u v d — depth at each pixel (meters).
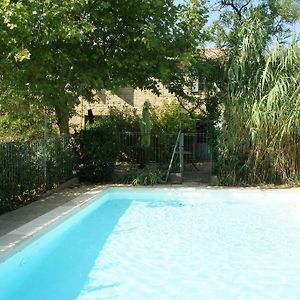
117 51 15.55
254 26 15.66
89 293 6.44
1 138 15.54
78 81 15.36
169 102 25.12
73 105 16.84
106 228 10.56
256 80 15.40
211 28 16.23
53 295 6.34
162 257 8.27
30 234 7.75
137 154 20.03
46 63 13.93
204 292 6.52
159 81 16.58
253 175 15.61
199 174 18.58
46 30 12.22
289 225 10.88
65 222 9.59
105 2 13.91
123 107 23.72
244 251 8.69
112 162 16.22
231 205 13.35
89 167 16.11
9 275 6.69
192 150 21.72
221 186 15.31
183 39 15.36
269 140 15.14
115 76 15.71
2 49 13.02
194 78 17.22
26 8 11.60
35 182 12.64
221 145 15.49
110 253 8.51
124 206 13.22
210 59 16.88
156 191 14.30
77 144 16.34
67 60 14.05
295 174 15.55
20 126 17.03
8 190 10.67
